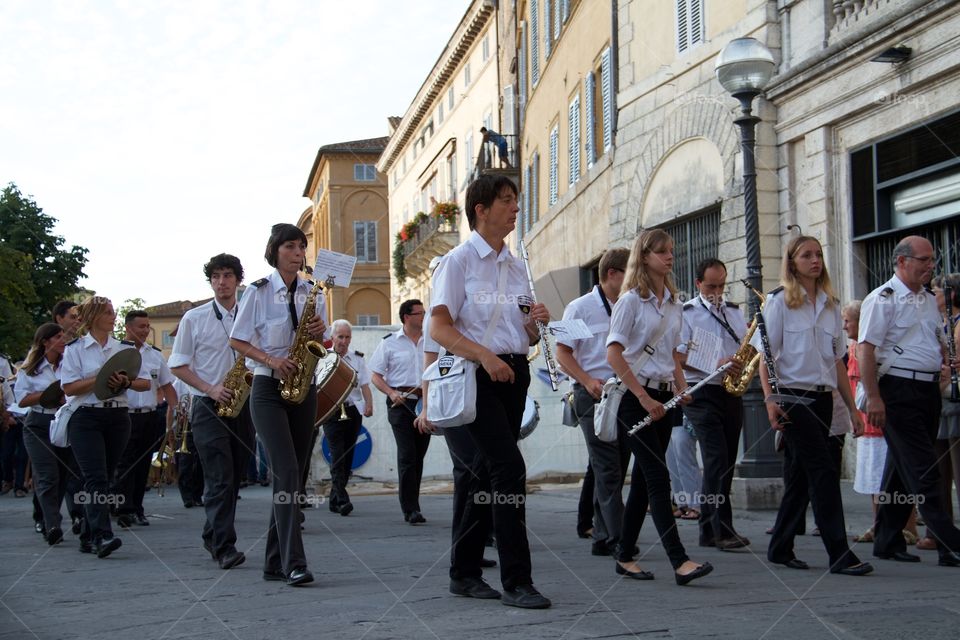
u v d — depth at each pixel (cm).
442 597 598
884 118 1305
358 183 6500
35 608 613
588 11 2162
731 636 486
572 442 1623
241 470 784
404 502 1084
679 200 1711
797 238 685
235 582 680
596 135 2150
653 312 642
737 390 802
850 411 702
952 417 779
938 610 545
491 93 3722
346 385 774
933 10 1173
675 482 1046
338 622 534
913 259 713
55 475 963
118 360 826
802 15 1443
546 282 2300
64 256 5247
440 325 551
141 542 954
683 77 1689
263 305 678
